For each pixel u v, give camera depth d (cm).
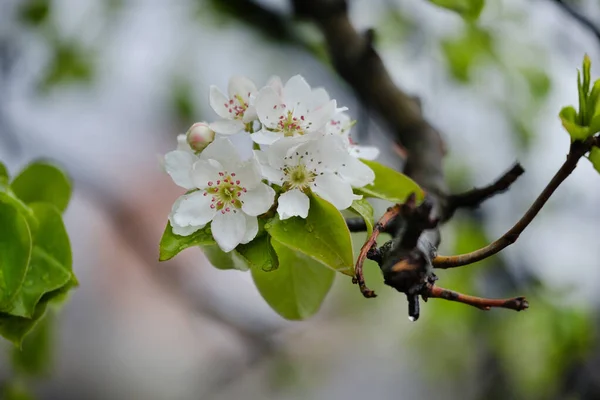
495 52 118
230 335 182
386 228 88
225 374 176
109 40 131
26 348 112
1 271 89
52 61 129
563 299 125
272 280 91
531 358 125
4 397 114
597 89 85
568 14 99
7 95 126
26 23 126
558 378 124
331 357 176
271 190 86
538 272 128
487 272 127
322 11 99
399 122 97
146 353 206
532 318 124
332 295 170
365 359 183
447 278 129
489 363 132
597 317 133
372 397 181
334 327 174
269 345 161
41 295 89
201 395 180
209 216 86
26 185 95
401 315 165
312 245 86
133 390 201
